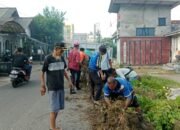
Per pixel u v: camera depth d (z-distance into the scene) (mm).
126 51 37438
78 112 9359
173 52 35500
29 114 9281
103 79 10281
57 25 60031
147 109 7641
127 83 7137
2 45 33188
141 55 37312
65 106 10273
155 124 6922
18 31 29875
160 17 39969
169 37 36844
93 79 10492
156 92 10859
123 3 39281
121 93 7125
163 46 37031
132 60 37344
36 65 35969
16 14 49156
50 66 7309
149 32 40000
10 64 21625
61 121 8305
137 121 6660
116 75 10445
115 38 47219
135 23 39812
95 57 10492
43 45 53375
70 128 7625
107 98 7188
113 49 46531
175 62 29734
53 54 7402
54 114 7410
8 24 26812
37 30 57031
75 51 13586
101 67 10375
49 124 8094
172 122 6984
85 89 13641
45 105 10656
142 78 13867
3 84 16938
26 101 11477
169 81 17141
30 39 43625
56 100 7367
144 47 37281
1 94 13195
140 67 33250
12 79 15219
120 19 39906
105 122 7035
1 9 47188
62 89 7457
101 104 8008
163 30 39969
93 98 10914
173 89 13398
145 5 39719
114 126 6621
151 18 39938
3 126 7949
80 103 10797
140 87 11266
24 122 8328
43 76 7438
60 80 7375
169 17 40000
